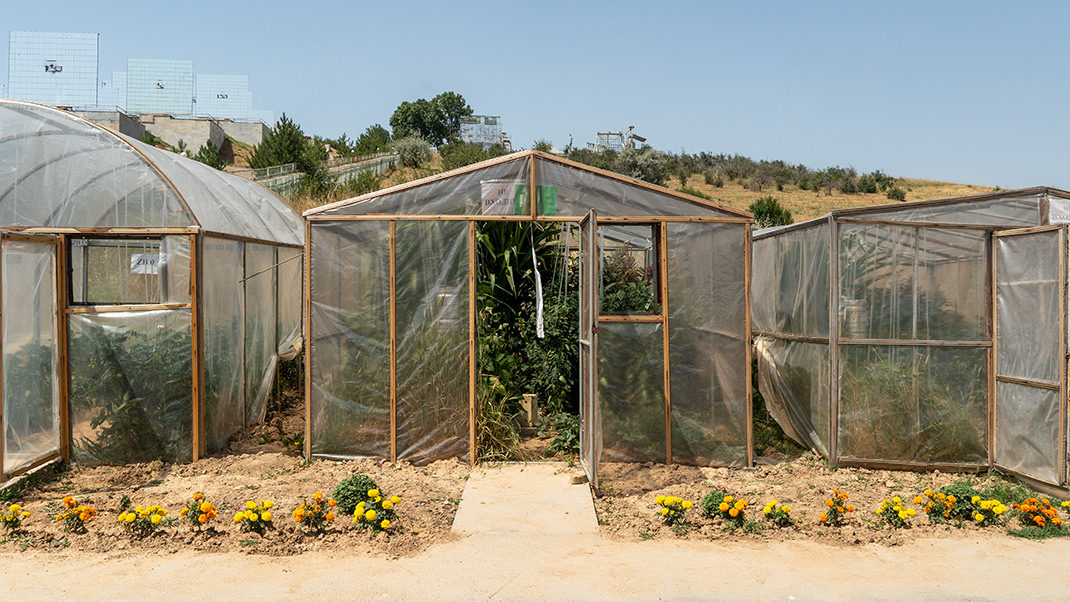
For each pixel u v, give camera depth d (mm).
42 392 6660
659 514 5715
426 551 4934
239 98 57312
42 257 6676
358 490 5535
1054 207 7242
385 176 34500
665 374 7066
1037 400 6344
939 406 6891
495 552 4922
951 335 6926
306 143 38219
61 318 6891
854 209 6902
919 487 6453
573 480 6570
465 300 7188
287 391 10836
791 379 8039
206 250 7316
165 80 46219
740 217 7113
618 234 8227
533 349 8406
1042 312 6320
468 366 7184
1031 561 4797
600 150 46625
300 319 11406
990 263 6906
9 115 7008
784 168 48281
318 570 4574
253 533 5086
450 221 7195
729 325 7105
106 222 7055
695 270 7102
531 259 8797
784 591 4316
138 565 4621
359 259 7152
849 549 5016
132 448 7035
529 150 7230
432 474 6820
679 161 48062
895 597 4246
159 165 7191
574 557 4844
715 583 4426
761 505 5895
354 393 7156
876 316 6941
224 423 7859
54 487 6375
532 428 8391
